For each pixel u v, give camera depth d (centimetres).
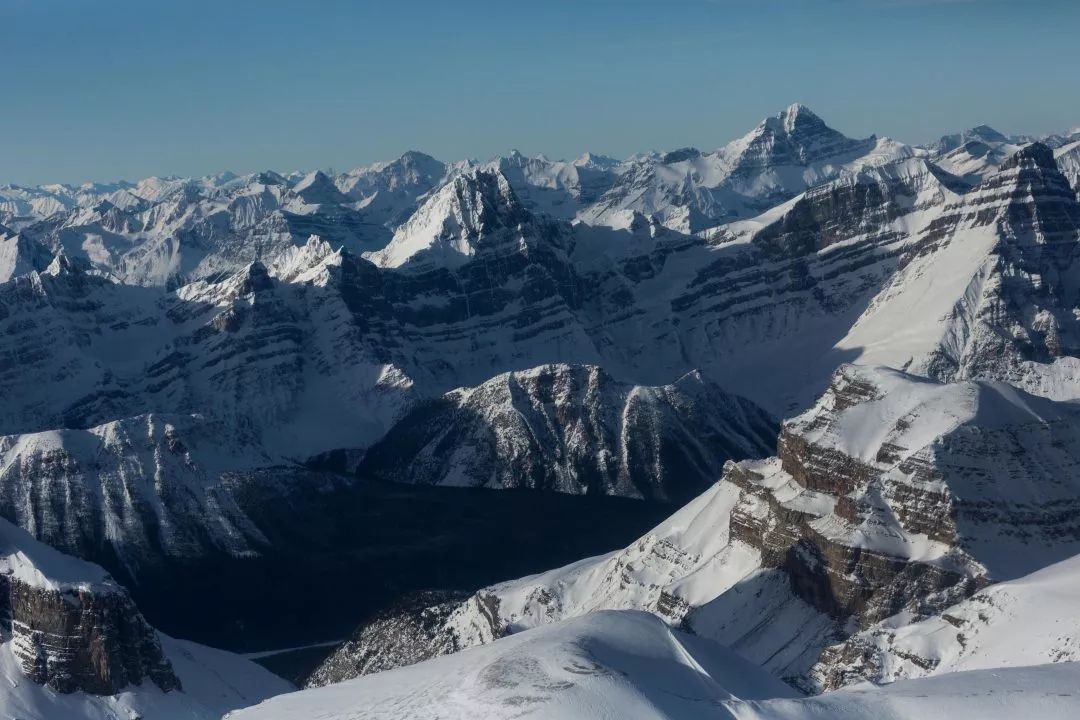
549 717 15875
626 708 15925
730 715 16238
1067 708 15912
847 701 16675
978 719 15975
